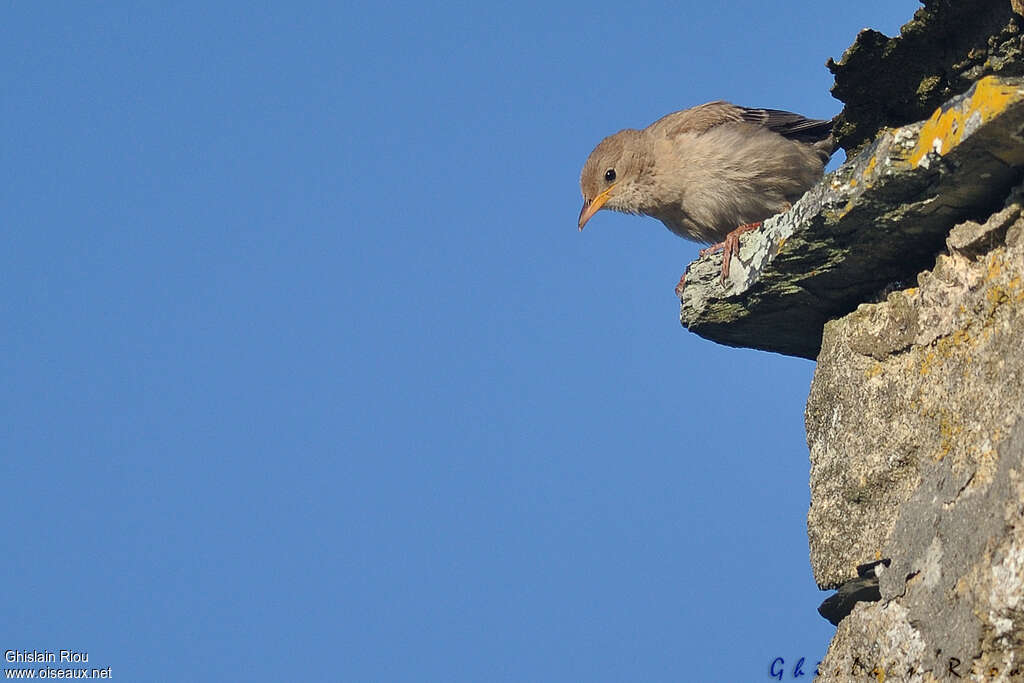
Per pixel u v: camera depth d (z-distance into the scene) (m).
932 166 9.24
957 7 9.83
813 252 10.54
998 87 8.65
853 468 10.30
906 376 10.15
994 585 8.59
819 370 10.95
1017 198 9.20
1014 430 8.79
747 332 11.77
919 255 10.30
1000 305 9.28
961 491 9.19
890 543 9.80
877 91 10.88
